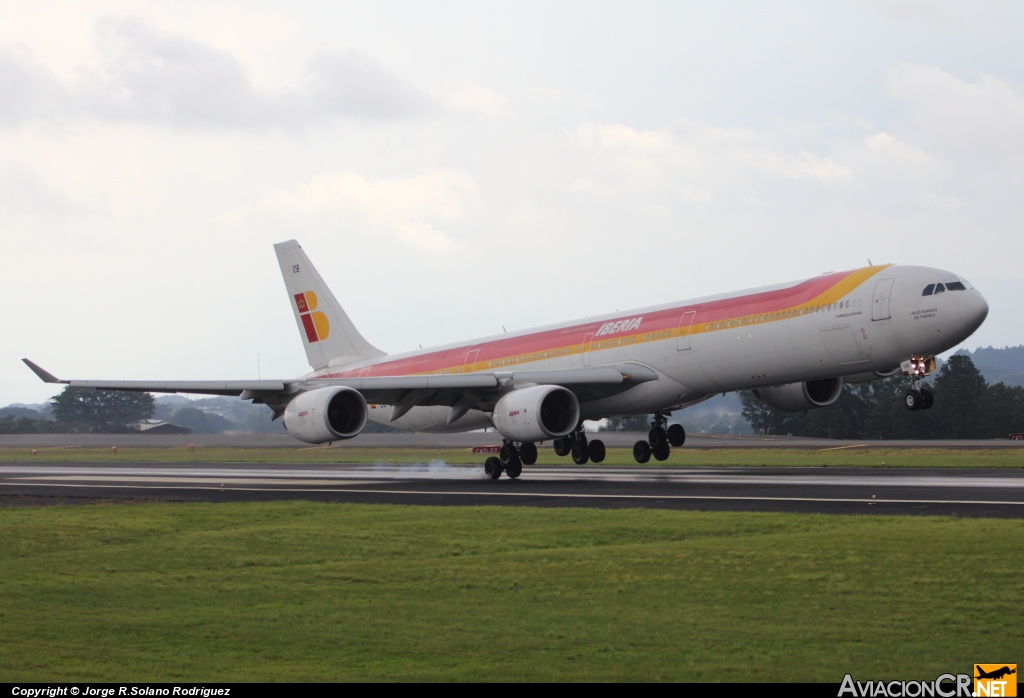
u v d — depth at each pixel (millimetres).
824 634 38156
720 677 33156
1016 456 155625
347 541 61062
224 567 53844
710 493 85750
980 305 93875
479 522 67625
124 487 111562
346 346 159000
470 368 141750
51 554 59531
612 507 75625
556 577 48969
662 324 117000
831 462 146250
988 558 50031
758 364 107750
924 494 80312
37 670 34406
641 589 46031
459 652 36281
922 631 38406
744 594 44562
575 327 129750
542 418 108188
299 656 36000
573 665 34594
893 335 97562
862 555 51531
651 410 122438
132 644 37781
